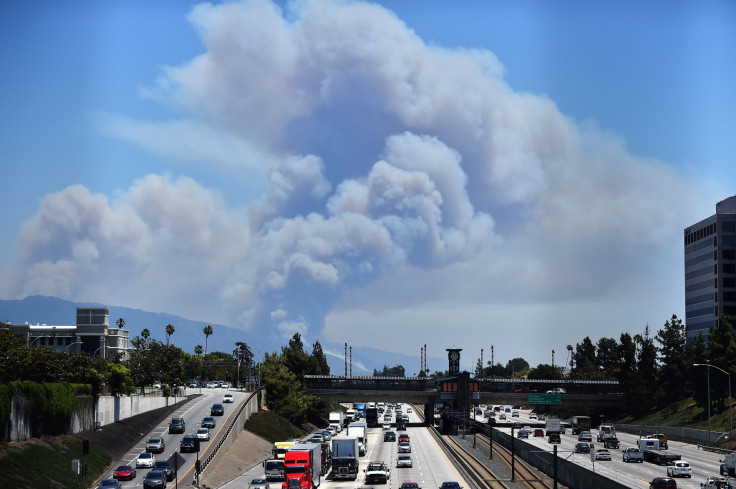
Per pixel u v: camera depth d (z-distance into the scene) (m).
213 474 106.44
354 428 141.25
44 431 101.31
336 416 197.00
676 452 147.38
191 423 151.75
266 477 106.44
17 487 80.06
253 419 169.50
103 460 107.50
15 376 103.19
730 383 167.62
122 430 127.75
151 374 176.12
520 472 116.50
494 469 120.62
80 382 120.50
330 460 118.50
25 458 88.38
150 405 154.75
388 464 126.12
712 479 89.44
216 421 154.25
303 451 91.44
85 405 116.44
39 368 108.50
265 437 158.00
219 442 128.12
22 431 94.88
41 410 100.00
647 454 127.69
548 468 110.94
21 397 94.94
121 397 134.75
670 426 185.75
